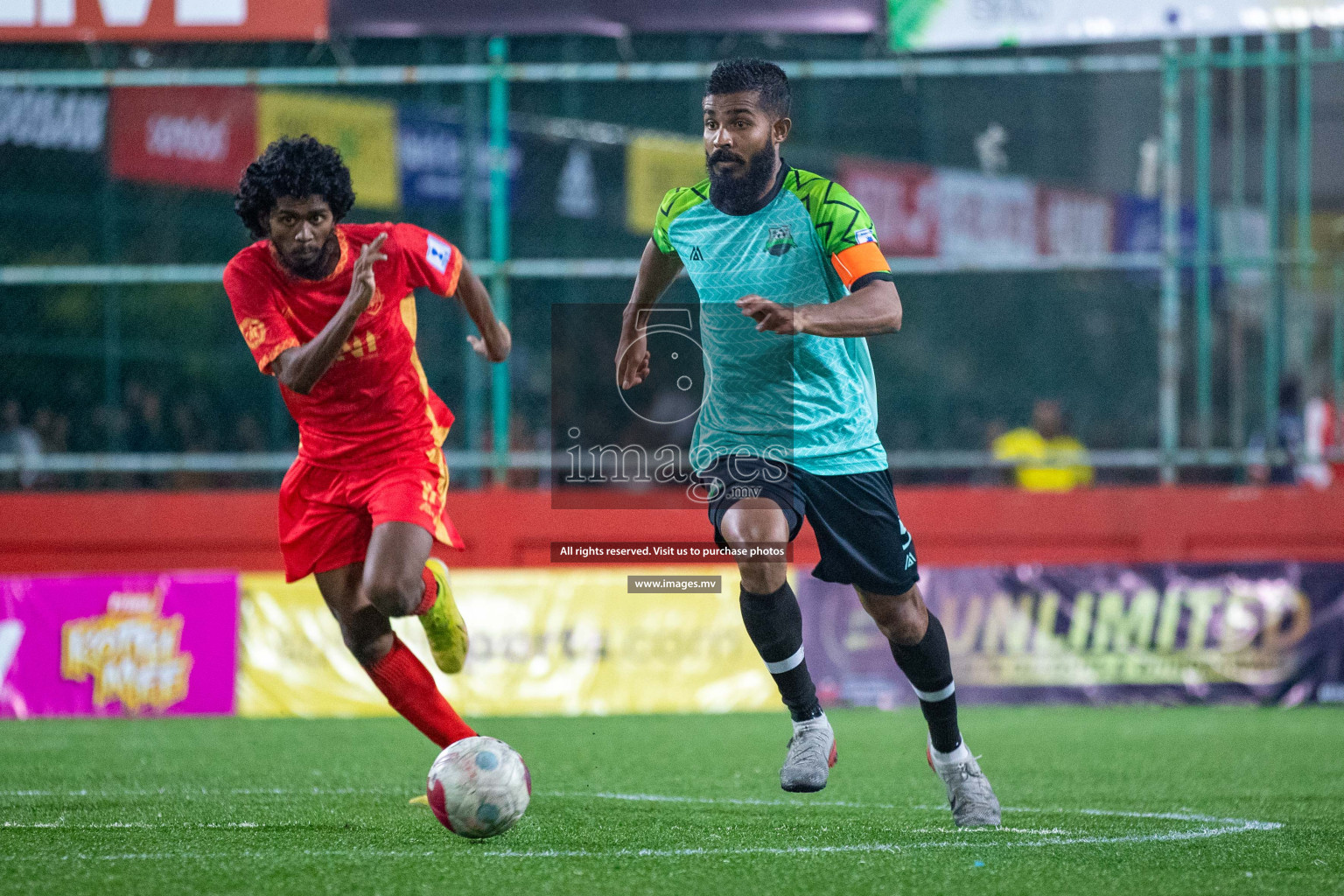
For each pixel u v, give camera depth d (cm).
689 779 1812
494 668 2816
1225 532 3116
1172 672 2850
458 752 1210
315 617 2816
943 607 2870
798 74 2883
